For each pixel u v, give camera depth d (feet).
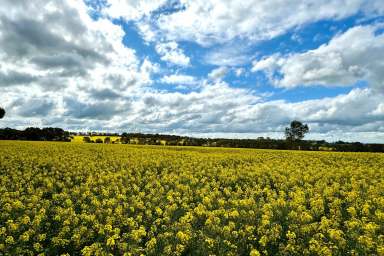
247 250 33.50
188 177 71.67
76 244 34.35
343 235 36.14
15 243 34.27
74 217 41.52
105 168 85.25
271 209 44.75
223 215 43.29
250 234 36.27
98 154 114.42
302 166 91.50
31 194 55.98
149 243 33.06
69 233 36.94
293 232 34.91
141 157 106.22
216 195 56.34
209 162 96.32
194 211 44.09
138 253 32.73
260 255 31.27
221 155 118.93
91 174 72.84
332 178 73.00
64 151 121.19
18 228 38.04
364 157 116.67
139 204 46.93
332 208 46.44
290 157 115.85
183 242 34.53
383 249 29.22
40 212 42.52
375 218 40.01
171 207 45.47
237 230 38.86
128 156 111.04
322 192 57.67
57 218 40.57
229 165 95.14
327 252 30.04
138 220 42.22
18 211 45.19
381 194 55.01
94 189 59.16
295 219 40.29
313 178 69.77
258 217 43.16
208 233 37.63
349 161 103.86
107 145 167.84
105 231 37.99
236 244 34.47
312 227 37.24
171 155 115.75
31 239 36.01
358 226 36.55
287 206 46.73
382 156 120.16
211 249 33.24
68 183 65.87
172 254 32.48
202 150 152.66
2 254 31.71
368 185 63.31
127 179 69.87
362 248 31.81
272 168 82.94
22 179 64.69
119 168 86.02
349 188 61.21
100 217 42.34
